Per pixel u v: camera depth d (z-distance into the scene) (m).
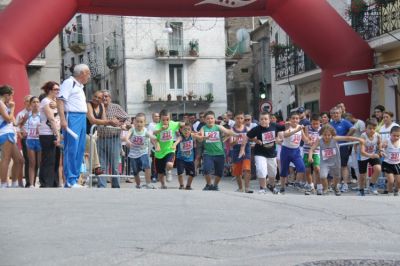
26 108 13.27
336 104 20.28
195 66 49.34
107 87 53.50
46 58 35.97
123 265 5.70
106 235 6.85
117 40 49.84
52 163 11.80
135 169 14.37
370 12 24.22
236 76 51.88
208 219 7.82
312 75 30.98
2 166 12.18
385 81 25.02
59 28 19.41
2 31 18.31
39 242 6.51
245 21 52.47
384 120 15.84
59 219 7.64
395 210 8.80
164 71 48.91
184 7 20.02
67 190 10.17
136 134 14.28
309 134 16.44
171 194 9.91
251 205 8.98
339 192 14.56
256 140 14.08
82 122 11.31
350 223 7.80
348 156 16.06
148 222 7.56
